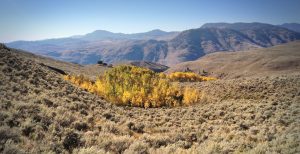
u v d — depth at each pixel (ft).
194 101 127.03
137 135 47.96
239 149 34.06
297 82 125.49
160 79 168.96
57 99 57.41
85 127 42.37
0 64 70.69
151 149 33.76
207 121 65.62
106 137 37.01
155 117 71.05
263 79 149.89
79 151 28.14
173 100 128.88
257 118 63.93
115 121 57.93
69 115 44.19
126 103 121.90
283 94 110.32
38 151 25.58
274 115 65.72
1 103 37.14
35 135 29.84
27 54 297.94
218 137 43.57
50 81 80.43
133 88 141.49
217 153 32.07
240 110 78.07
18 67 76.84
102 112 63.16
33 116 36.40
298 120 55.57
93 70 318.24
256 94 121.49
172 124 61.52
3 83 51.67
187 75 319.68
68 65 308.60
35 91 58.39
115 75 162.81
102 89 132.36
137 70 186.50
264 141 40.37
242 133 46.50
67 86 84.02
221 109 83.51
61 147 29.07
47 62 269.64
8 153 22.88
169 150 33.68
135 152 31.27
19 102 41.34
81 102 65.57
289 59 628.28
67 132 33.68
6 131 26.89
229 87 148.15
